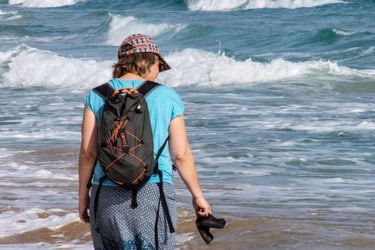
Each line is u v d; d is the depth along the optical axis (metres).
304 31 99.06
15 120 42.66
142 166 10.65
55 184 26.44
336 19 117.62
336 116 42.16
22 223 20.56
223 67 61.56
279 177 27.78
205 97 51.66
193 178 11.12
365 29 103.12
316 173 28.58
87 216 11.59
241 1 147.00
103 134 10.69
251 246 17.52
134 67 11.37
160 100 11.08
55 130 38.88
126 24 110.38
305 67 61.53
